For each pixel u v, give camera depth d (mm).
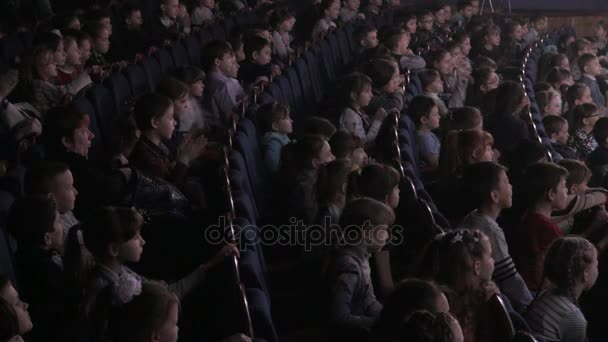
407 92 6207
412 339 2055
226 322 2600
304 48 7621
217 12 9242
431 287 2230
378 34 8531
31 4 7773
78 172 3520
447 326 2055
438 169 4844
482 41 9484
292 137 5715
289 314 3162
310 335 3010
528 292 3252
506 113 5508
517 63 9156
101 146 4617
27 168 3344
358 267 2781
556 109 6566
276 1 10570
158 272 3277
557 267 2881
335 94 6520
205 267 2848
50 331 2609
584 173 4203
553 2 12797
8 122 4215
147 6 8594
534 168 3582
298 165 3719
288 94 5977
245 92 5797
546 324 2869
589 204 4129
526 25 10539
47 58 4699
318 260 3205
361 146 4082
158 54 6281
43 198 2758
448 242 2693
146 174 3479
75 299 2633
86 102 4520
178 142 4395
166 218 3375
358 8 10703
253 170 4105
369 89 5293
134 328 2133
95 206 3443
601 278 3613
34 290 2688
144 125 3561
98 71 5379
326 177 3307
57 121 3568
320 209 3307
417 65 7332
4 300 2225
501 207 3422
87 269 2686
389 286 3191
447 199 4113
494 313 2576
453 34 9359
